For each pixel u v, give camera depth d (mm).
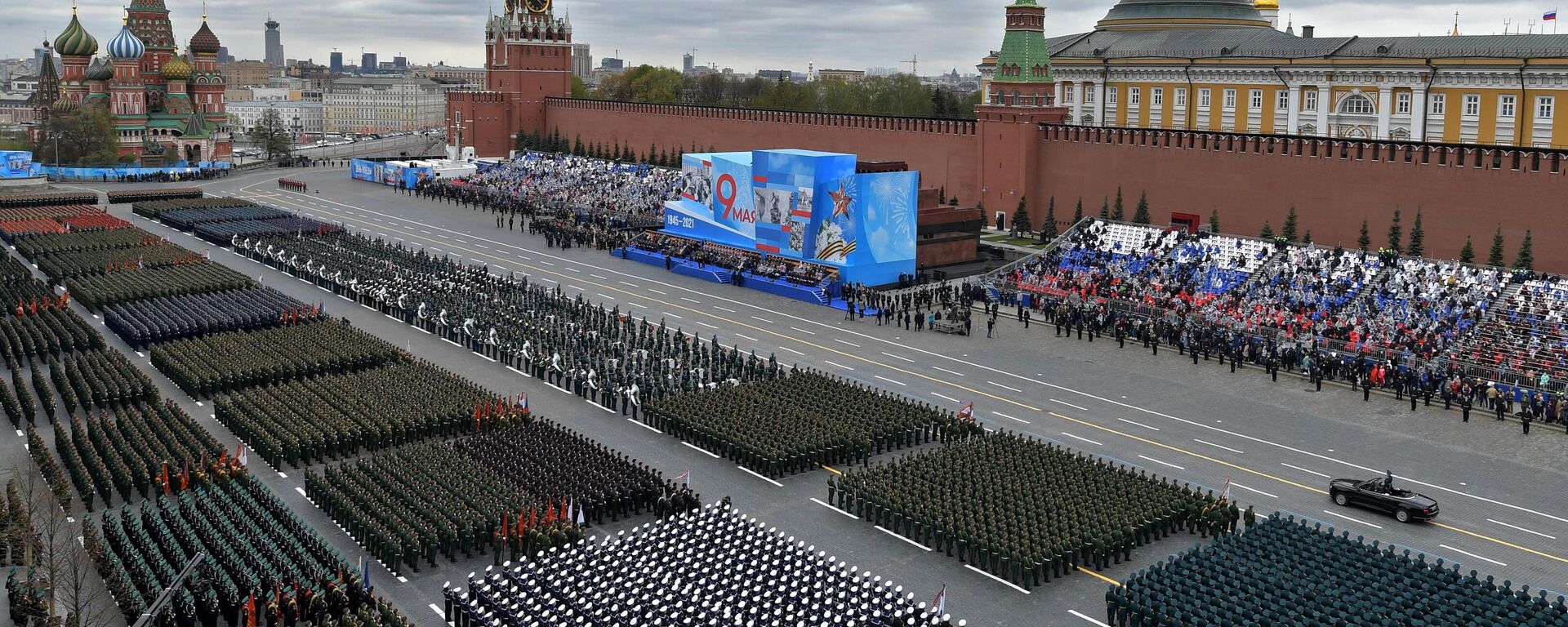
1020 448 60031
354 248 117938
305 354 76812
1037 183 125375
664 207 135500
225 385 72062
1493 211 92188
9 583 44344
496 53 199500
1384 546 51656
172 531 49469
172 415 63750
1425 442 65750
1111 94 154375
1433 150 95188
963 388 75938
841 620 42719
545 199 155125
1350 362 77500
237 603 43500
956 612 46000
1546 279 82938
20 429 66438
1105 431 67312
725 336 89562
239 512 50438
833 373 79188
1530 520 54719
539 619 43219
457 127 199500
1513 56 111688
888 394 71688
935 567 50156
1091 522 50812
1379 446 65000
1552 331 76875
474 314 88938
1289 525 50781
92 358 74750
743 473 60969
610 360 78625
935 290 102438
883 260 106500
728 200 116875
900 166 113375
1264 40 138500
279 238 123500
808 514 55531
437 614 45719
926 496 53844
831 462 62000
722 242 118375
